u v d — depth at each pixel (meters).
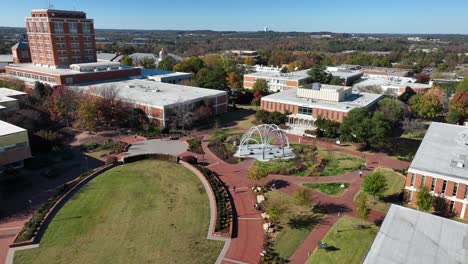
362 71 171.38
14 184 56.56
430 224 37.00
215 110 103.12
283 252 40.62
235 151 74.25
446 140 61.25
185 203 51.47
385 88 121.31
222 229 44.69
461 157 53.50
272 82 140.50
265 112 95.25
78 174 61.34
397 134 86.50
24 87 104.19
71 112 87.19
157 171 63.03
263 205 51.38
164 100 92.19
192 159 66.62
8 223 46.03
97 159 68.19
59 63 122.75
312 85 100.69
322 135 84.19
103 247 41.00
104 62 133.88
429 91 110.00
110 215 47.91
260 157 71.00
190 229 44.94
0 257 39.06
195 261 38.88
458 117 91.69
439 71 199.62
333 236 43.72
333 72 155.12
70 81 111.62
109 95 88.75
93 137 80.88
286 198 53.78
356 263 38.66
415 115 101.81
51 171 61.16
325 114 90.50
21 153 61.69
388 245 33.56
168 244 41.78
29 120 77.19
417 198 47.62
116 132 85.00
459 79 163.88
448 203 48.81
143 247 41.09
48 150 69.62
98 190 55.03
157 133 84.06
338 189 56.91
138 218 47.25
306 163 68.00
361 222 46.84
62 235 43.28
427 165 50.91
